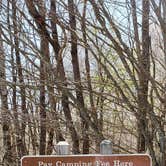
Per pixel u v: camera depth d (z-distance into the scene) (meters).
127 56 6.84
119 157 4.40
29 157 4.45
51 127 7.84
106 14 6.75
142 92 6.96
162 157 7.07
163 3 6.93
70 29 6.93
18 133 10.38
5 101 9.01
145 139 7.29
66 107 8.02
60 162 4.43
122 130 8.12
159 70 7.86
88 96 8.25
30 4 7.03
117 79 8.01
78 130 7.90
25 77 7.37
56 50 7.46
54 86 7.52
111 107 8.00
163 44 7.45
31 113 8.76
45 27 7.23
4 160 10.83
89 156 4.42
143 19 7.17
